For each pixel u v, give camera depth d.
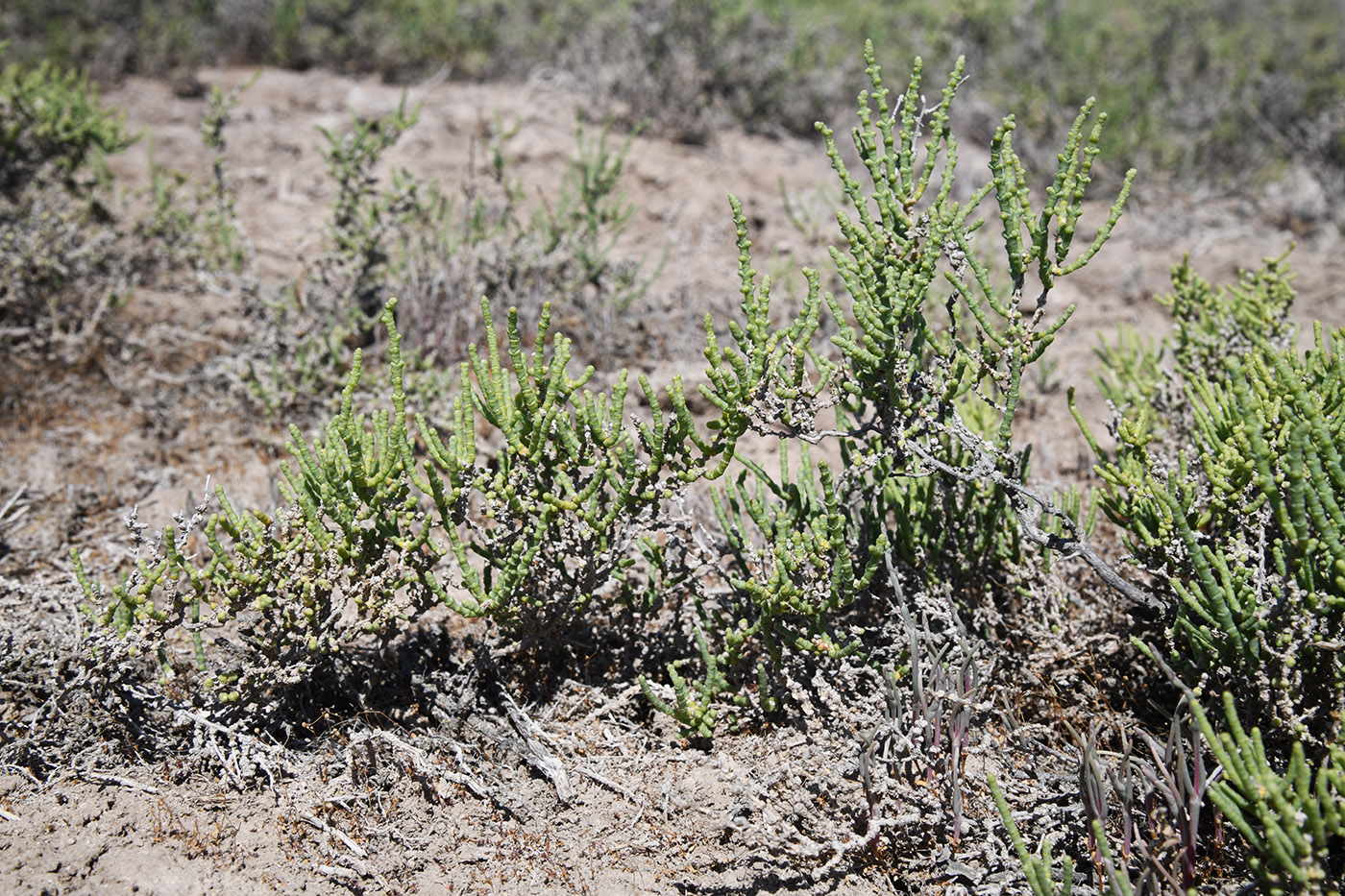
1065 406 4.51
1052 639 2.89
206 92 6.90
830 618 2.90
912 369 2.66
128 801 2.52
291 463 4.04
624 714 2.88
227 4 7.46
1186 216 6.07
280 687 2.73
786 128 6.86
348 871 2.40
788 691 2.81
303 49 7.40
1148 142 6.57
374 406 4.09
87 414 4.25
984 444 2.70
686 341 4.57
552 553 2.77
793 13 7.65
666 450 2.71
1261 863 2.14
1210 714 2.54
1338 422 2.58
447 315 4.48
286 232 5.40
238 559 2.74
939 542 2.94
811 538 2.63
